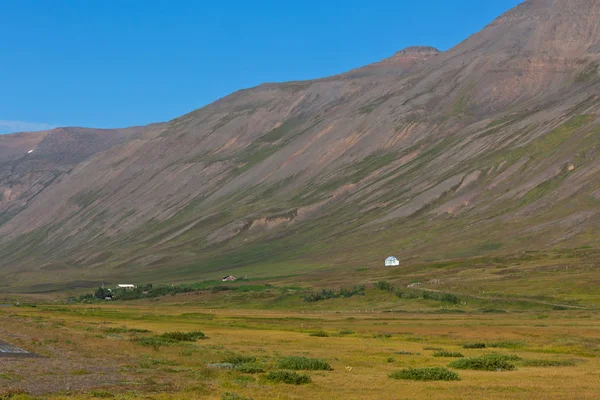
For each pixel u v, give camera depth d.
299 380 39.78
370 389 37.56
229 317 129.12
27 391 34.66
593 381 40.97
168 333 72.94
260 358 53.78
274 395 35.00
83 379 39.06
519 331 91.50
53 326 81.81
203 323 105.50
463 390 37.03
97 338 65.44
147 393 34.78
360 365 50.94
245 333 83.75
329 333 87.12
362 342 73.50
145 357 50.97
